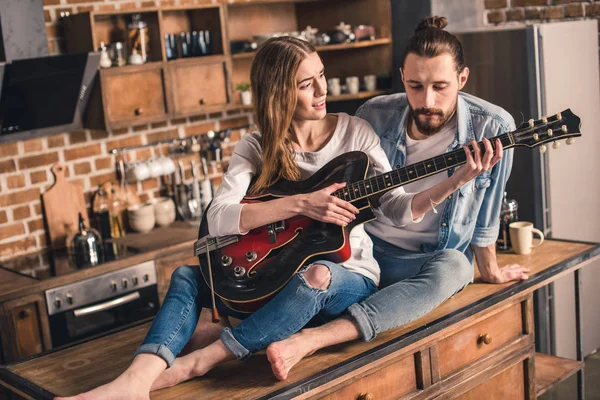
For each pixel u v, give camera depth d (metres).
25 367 2.58
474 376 2.77
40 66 3.72
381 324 2.50
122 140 4.59
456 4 4.87
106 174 4.54
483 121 2.81
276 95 2.54
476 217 2.86
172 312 2.41
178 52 4.54
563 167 4.19
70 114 4.05
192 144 4.78
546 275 2.97
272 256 2.51
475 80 4.30
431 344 2.61
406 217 2.59
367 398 2.43
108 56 4.23
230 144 5.05
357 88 4.99
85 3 4.35
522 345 2.96
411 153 2.92
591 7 4.58
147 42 4.38
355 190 2.50
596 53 4.32
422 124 2.74
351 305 2.53
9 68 3.64
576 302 3.38
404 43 4.92
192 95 4.49
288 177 2.61
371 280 2.64
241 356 2.39
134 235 4.46
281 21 5.27
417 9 4.81
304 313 2.39
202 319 2.64
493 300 2.75
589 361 4.41
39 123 3.96
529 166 4.12
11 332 3.59
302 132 2.67
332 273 2.44
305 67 2.53
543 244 3.39
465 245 2.93
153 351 2.30
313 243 2.49
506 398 2.95
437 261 2.74
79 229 4.15
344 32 4.93
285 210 2.45
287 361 2.30
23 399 3.06
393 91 5.04
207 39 4.61
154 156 4.71
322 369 2.34
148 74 4.29
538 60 4.01
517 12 4.90
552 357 3.63
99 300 3.86
